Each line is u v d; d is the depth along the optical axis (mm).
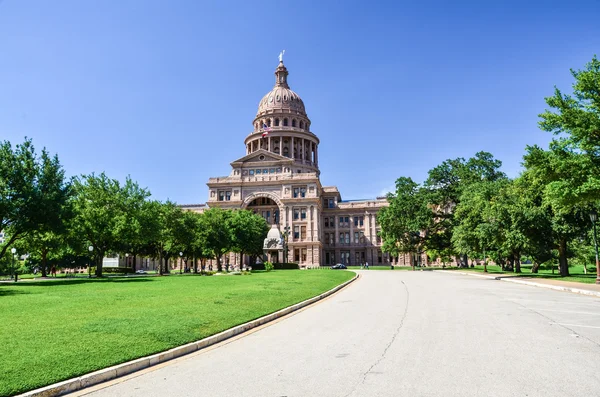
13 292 24656
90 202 50312
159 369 9234
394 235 79625
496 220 44062
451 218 76000
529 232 41188
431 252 86562
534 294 24547
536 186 40281
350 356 9781
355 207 121125
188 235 64062
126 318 13859
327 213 122500
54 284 34000
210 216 68812
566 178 29078
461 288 29344
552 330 12609
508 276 43312
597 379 7699
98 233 48062
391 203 81938
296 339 12094
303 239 104375
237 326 13812
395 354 9844
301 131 129000
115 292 23938
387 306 19375
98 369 8680
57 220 37719
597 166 26781
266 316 16125
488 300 21234
